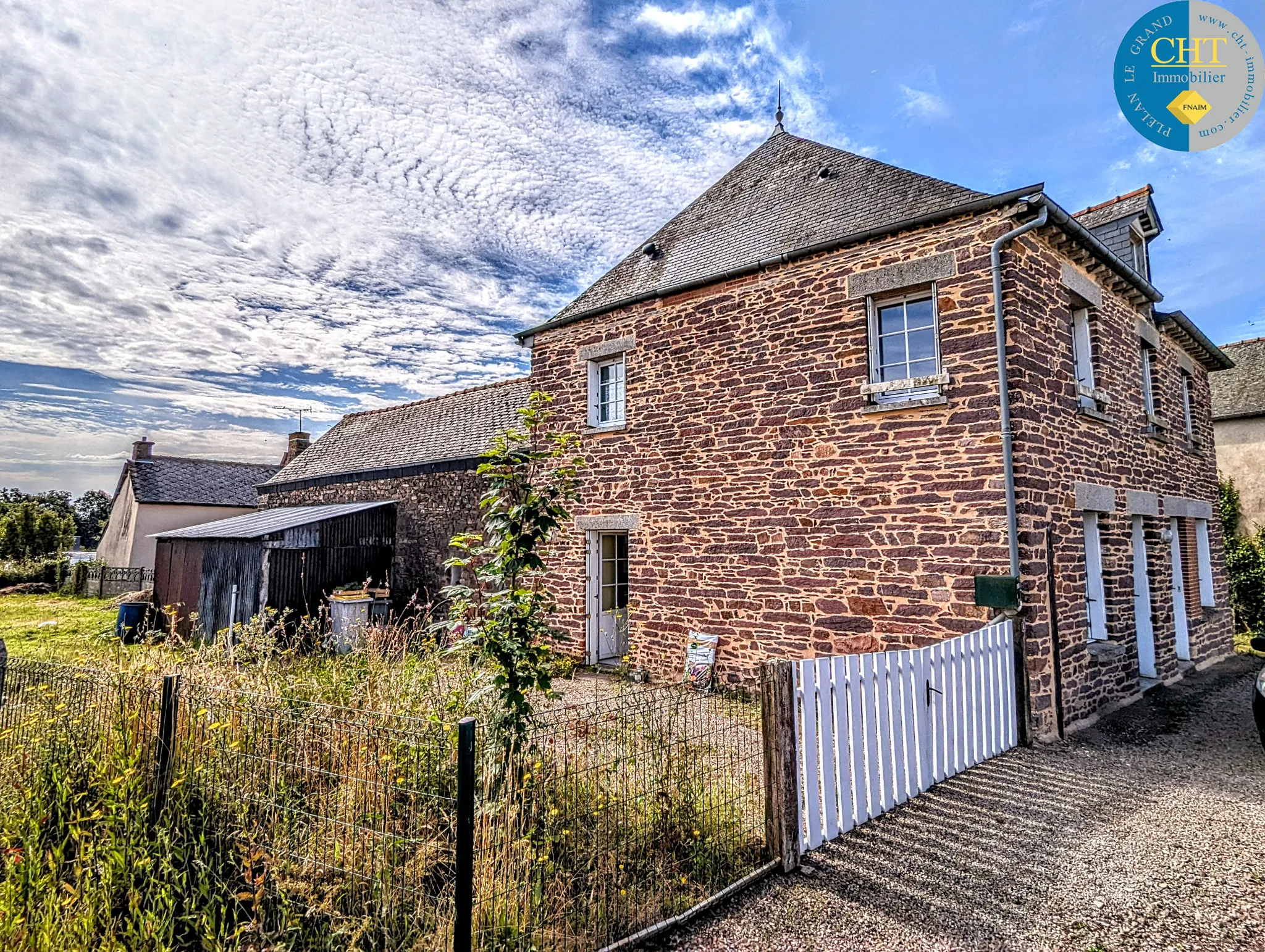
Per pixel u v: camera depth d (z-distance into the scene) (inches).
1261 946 119.5
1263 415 633.6
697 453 358.3
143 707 167.5
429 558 562.6
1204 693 327.6
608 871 131.0
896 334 301.7
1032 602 250.5
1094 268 330.3
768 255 342.0
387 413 811.4
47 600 864.3
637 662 375.9
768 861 146.7
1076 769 215.6
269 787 150.4
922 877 143.8
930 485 277.1
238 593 504.7
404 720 160.4
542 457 167.0
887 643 283.9
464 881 103.7
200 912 124.3
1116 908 132.4
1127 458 350.3
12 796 161.6
